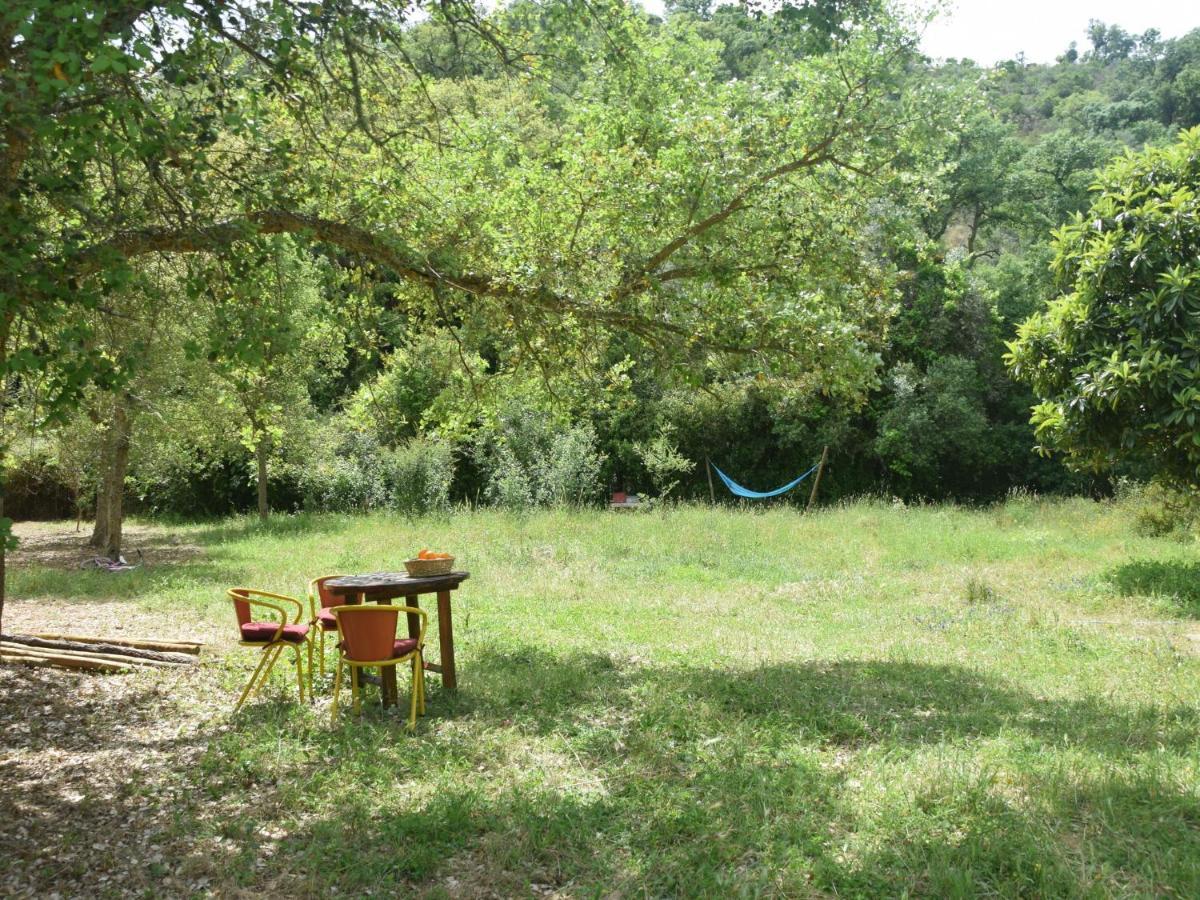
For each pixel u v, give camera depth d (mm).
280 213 5605
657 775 4703
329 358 19797
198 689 6777
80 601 10945
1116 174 11438
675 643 8203
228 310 4703
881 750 5004
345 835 4027
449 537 16328
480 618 9367
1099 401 10328
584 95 7594
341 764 4965
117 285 3949
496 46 6371
